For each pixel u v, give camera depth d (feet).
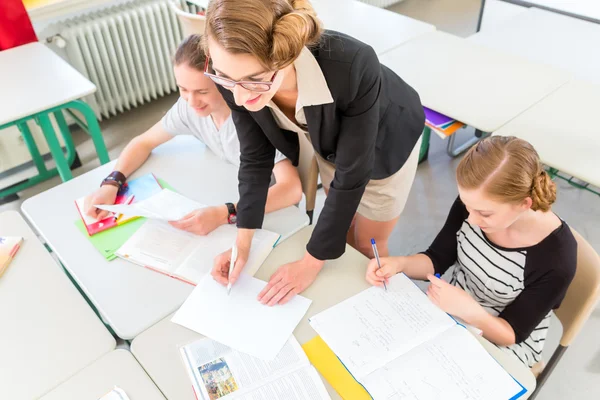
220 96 4.74
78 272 4.04
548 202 3.57
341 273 3.95
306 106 3.38
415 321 3.54
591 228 7.46
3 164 8.72
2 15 7.98
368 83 3.22
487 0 10.65
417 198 8.26
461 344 3.36
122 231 4.40
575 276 3.88
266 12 2.50
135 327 3.59
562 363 5.78
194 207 4.59
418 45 7.43
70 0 8.81
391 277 3.89
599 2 9.57
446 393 3.08
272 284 3.80
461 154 9.18
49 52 7.68
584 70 7.80
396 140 4.39
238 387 3.18
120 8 9.48
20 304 3.82
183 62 4.47
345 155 3.51
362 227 5.50
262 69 2.64
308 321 3.59
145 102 10.98
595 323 6.21
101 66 9.40
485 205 3.59
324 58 3.10
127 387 3.24
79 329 3.62
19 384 3.29
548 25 9.07
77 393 3.23
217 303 3.71
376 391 3.11
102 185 4.80
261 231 4.33
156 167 5.19
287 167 4.95
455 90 6.44
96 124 7.27
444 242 4.42
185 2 9.95
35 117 6.57
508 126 5.76
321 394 3.12
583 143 5.47
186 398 3.15
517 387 3.11
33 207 4.74
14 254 4.24
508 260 3.93
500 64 6.98
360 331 3.48
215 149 5.27
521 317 3.78
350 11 8.36
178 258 4.11
